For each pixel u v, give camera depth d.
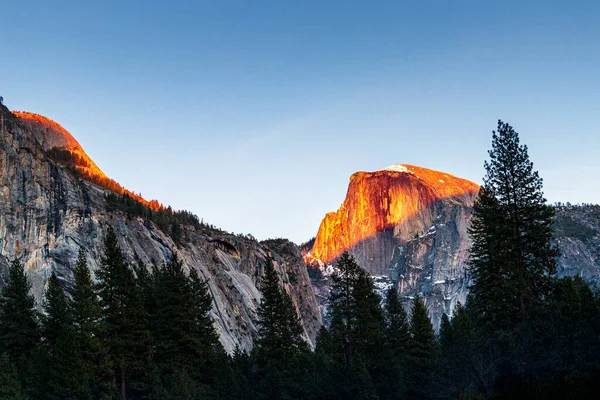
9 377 59.09
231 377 76.44
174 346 74.94
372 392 71.81
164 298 77.69
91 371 62.47
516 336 55.19
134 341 68.81
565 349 52.19
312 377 78.88
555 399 50.69
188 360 76.00
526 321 55.00
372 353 77.19
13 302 70.06
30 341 69.81
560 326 54.00
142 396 67.62
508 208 57.59
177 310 76.62
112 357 66.62
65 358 61.88
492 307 56.62
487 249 59.00
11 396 58.53
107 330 67.00
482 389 64.19
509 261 56.25
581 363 49.69
